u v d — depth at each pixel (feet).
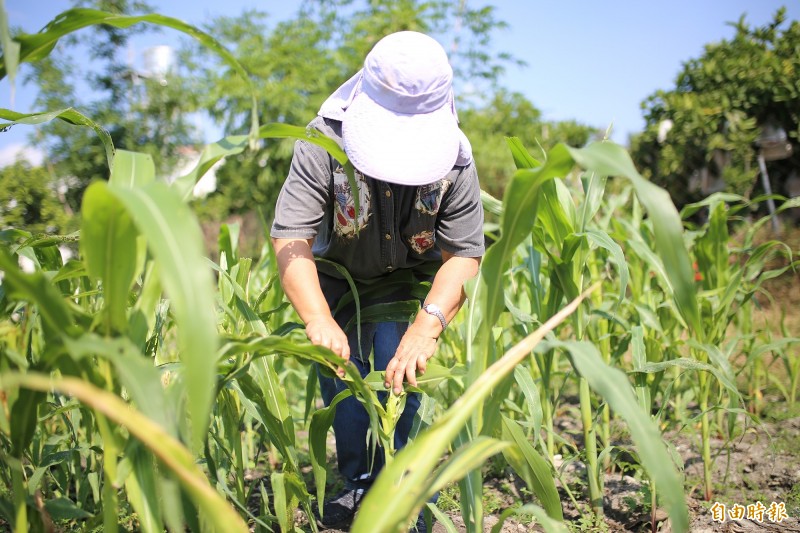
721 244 9.59
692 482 8.43
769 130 26.22
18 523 3.82
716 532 7.03
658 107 28.73
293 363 11.74
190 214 2.92
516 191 3.72
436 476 3.58
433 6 43.70
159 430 2.94
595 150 3.42
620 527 7.32
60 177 33.55
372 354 6.55
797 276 20.62
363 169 5.33
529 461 4.72
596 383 3.61
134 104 38.58
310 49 40.98
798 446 9.52
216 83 39.17
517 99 52.95
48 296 3.21
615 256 6.40
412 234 6.34
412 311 6.67
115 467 3.72
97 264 3.36
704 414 7.73
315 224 5.98
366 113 5.45
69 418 6.80
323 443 5.61
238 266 6.61
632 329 7.11
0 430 4.18
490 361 4.70
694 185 27.71
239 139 3.96
